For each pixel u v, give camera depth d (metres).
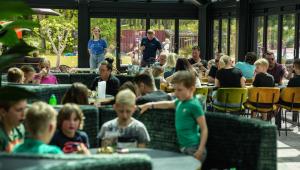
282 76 10.12
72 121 3.67
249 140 3.89
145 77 5.63
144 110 4.59
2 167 2.18
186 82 4.20
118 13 16.61
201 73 10.93
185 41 16.91
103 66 8.14
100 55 13.88
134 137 4.06
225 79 8.82
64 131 3.68
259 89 8.57
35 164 2.22
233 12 14.92
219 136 4.19
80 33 16.33
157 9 16.72
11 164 2.22
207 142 4.30
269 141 3.73
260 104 8.62
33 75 7.60
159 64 11.01
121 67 16.70
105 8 16.52
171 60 10.08
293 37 12.02
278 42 12.76
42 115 2.95
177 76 4.23
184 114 4.20
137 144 4.06
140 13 16.72
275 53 12.95
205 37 16.66
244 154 3.95
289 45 12.22
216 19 16.38
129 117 4.09
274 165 3.74
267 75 8.80
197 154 4.11
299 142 8.25
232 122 4.06
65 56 17.62
